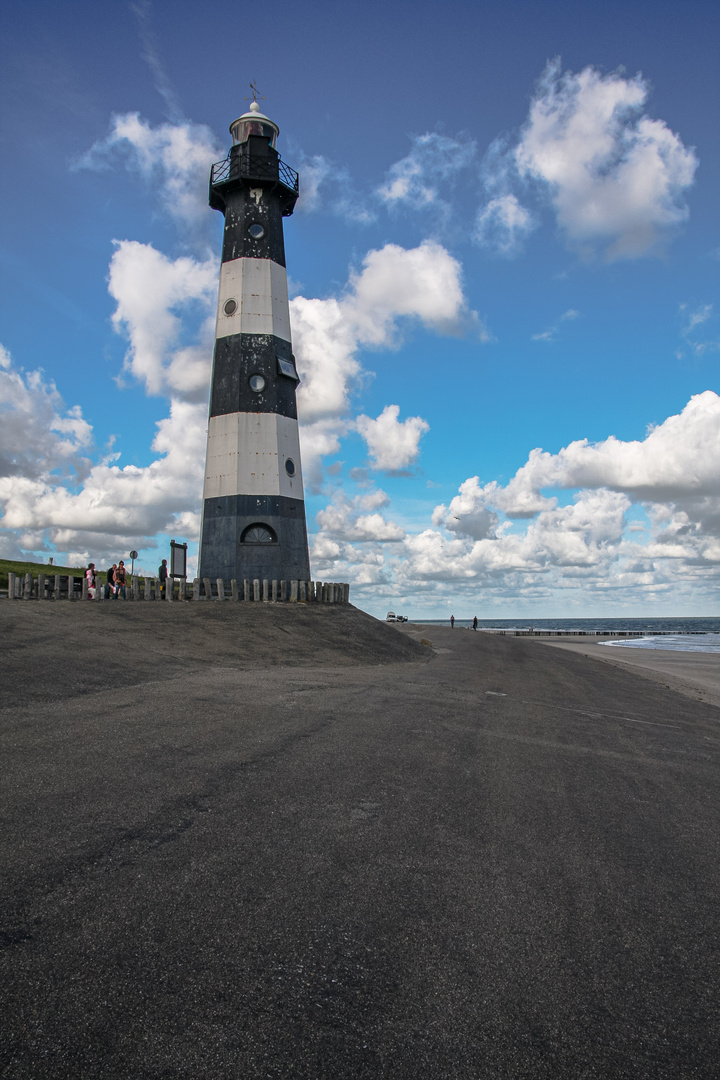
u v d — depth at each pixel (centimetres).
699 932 460
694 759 1059
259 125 3531
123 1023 330
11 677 1152
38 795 625
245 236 3438
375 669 2058
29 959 375
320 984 370
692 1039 346
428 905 470
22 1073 295
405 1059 319
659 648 7231
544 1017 356
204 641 1962
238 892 466
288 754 832
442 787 752
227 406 3259
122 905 439
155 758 768
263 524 3131
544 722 1279
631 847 617
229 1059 312
